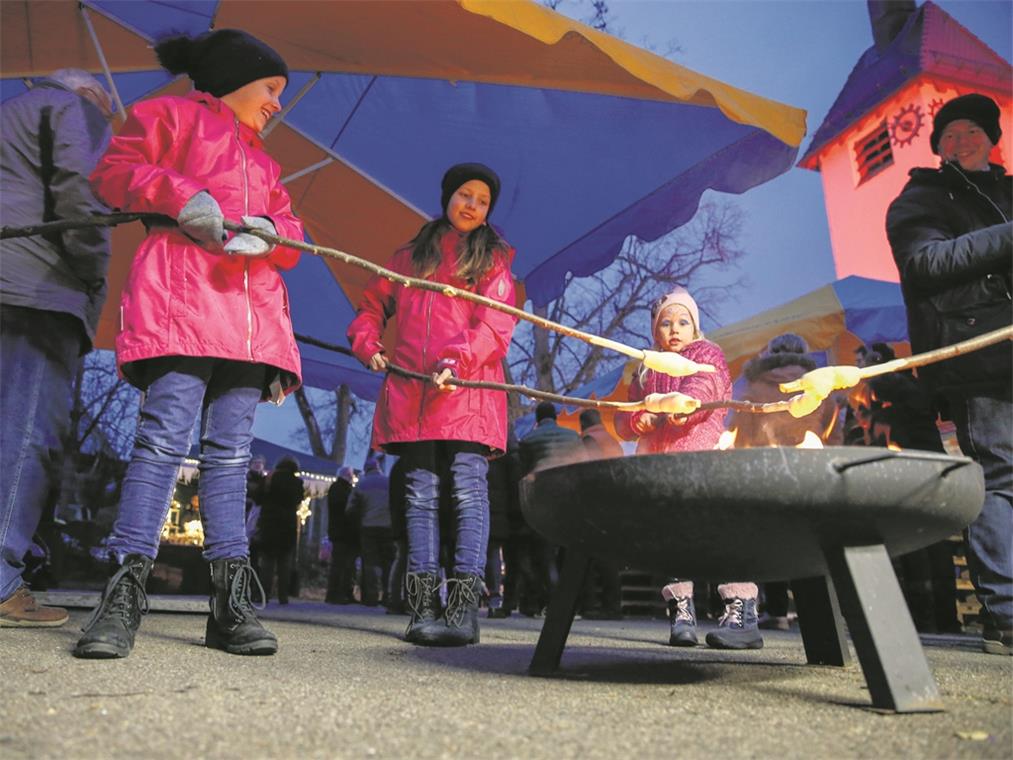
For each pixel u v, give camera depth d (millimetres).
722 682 1826
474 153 5086
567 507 1687
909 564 5086
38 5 4066
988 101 3127
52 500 5027
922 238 3016
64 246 2811
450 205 3174
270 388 2500
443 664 2111
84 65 4621
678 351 3242
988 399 2850
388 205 5570
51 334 2824
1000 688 1752
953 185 3082
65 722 1171
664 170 4742
